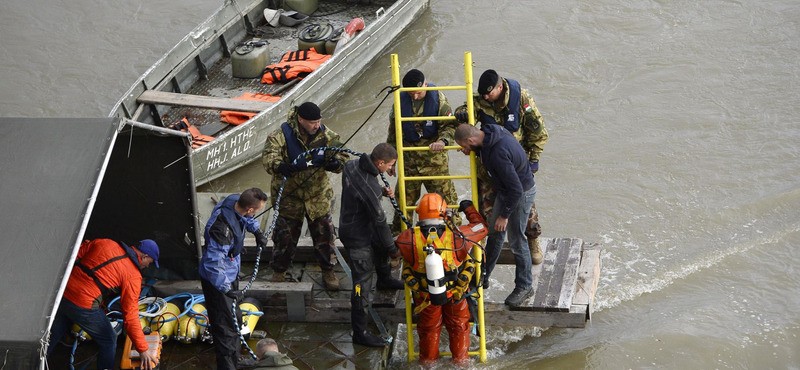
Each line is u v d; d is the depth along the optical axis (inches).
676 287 860.6
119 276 595.8
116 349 681.0
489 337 775.1
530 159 695.7
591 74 1280.8
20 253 503.8
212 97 1128.2
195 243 714.8
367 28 1280.8
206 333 680.4
